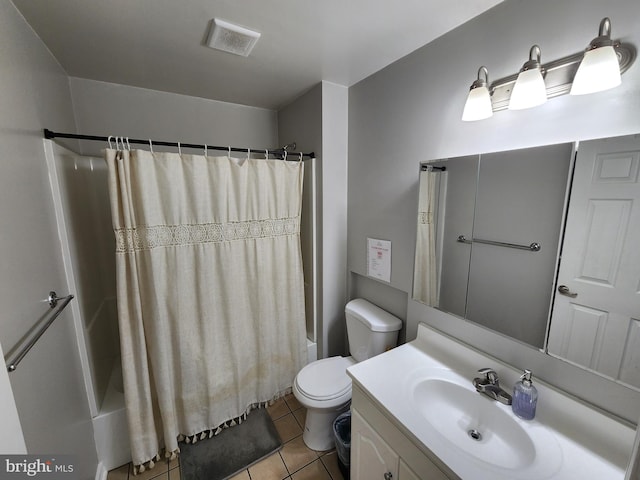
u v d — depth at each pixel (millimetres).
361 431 1218
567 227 946
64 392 1156
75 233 1475
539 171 1005
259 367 1938
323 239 1991
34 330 940
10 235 864
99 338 1771
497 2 1084
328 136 1890
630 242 820
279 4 1099
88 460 1366
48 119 1313
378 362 1316
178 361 1607
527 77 925
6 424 574
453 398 1173
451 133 1305
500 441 1013
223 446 1710
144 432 1539
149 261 1453
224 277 1674
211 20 1201
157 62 1556
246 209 1729
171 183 1475
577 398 958
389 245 1725
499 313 1171
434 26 1241
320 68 1644
